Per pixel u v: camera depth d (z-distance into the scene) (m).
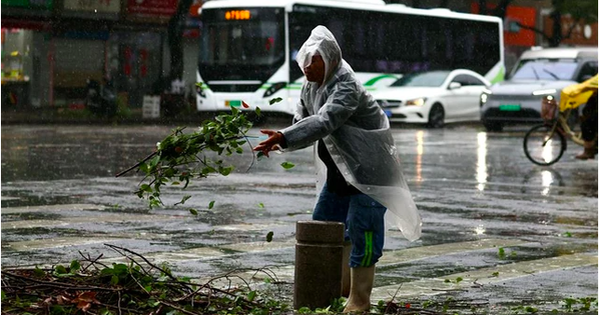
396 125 36.09
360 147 6.80
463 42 40.72
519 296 7.88
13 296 6.77
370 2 37.38
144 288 6.74
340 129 6.82
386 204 6.82
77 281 7.02
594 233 11.41
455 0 51.34
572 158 22.02
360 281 6.91
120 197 14.05
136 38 43.78
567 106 19.86
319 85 6.85
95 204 13.24
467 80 35.84
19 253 9.42
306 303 6.90
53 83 42.56
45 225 11.24
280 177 17.27
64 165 18.97
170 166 6.84
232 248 9.95
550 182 17.06
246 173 17.95
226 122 6.75
